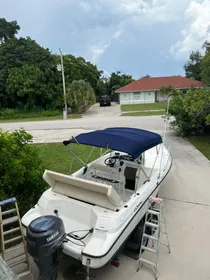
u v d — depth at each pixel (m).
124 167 4.54
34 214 3.51
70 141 4.11
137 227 3.68
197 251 3.65
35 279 3.16
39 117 23.03
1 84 26.17
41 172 4.72
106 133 4.32
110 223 2.99
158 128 13.16
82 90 22.80
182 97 11.05
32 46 28.73
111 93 38.38
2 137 4.34
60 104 25.30
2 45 28.53
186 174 6.70
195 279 3.13
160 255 3.56
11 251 3.67
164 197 5.39
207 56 17.06
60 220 2.90
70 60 29.08
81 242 3.04
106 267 3.36
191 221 4.43
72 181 3.41
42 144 10.90
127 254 3.59
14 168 4.11
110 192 3.03
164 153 6.14
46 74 25.88
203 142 9.96
